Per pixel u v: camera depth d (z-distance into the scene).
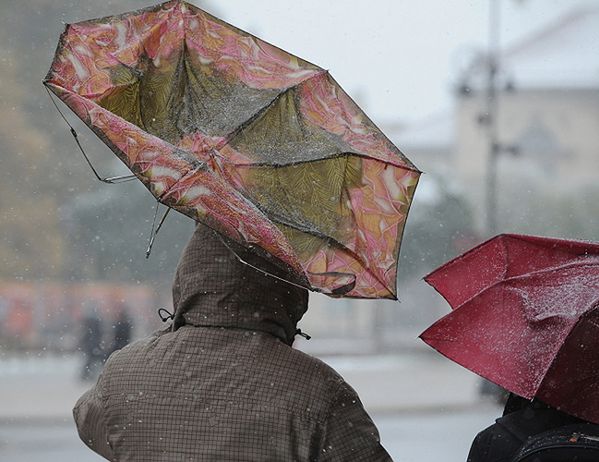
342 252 7.00
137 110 6.75
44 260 78.44
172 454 6.77
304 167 6.91
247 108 7.01
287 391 6.75
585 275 6.77
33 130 83.69
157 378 6.89
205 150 6.76
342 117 7.25
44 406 41.00
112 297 67.31
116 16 6.93
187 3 7.24
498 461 6.88
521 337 6.64
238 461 6.68
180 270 7.04
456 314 6.89
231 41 7.29
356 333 84.12
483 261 7.36
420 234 80.50
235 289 6.88
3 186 81.25
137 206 74.50
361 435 6.78
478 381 44.16
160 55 7.02
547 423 6.87
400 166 7.14
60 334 64.44
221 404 6.76
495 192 53.03
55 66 6.42
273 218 6.77
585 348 6.46
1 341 63.88
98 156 82.56
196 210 5.97
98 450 7.17
